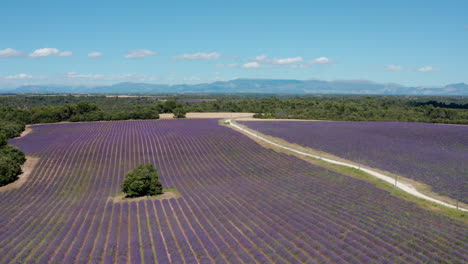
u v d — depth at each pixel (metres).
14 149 60.25
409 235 24.56
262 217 30.78
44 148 71.50
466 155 55.72
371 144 67.88
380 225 26.88
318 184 40.91
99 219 33.03
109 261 22.95
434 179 42.06
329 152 62.09
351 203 32.91
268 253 23.44
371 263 21.06
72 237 27.91
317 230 26.70
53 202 40.97
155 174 43.06
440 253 21.61
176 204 37.03
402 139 73.00
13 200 42.88
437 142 68.56
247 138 78.75
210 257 23.36
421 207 31.44
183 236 27.31
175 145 73.06
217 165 56.78
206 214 32.69
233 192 40.41
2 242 27.56
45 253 24.94
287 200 35.28
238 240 25.94
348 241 24.44
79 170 56.47
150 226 30.31
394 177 44.41
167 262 22.42
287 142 74.06
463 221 27.80
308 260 21.92
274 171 50.25
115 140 79.62
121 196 42.75
